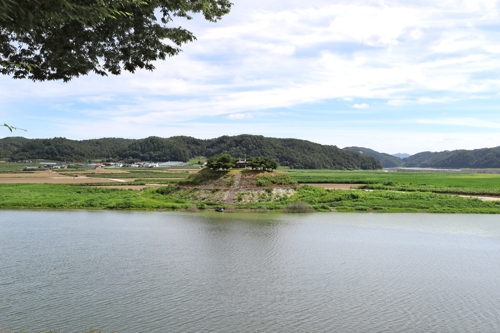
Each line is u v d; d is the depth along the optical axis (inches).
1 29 569.6
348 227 2073.1
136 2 583.2
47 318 888.3
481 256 1494.8
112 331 825.5
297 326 869.2
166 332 826.2
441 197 3117.6
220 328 851.4
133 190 3698.3
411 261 1409.9
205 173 3230.8
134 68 764.0
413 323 895.7
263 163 3223.4
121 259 1380.4
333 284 1149.1
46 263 1322.6
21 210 2657.5
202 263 1339.8
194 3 708.7
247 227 2031.3
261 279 1182.3
